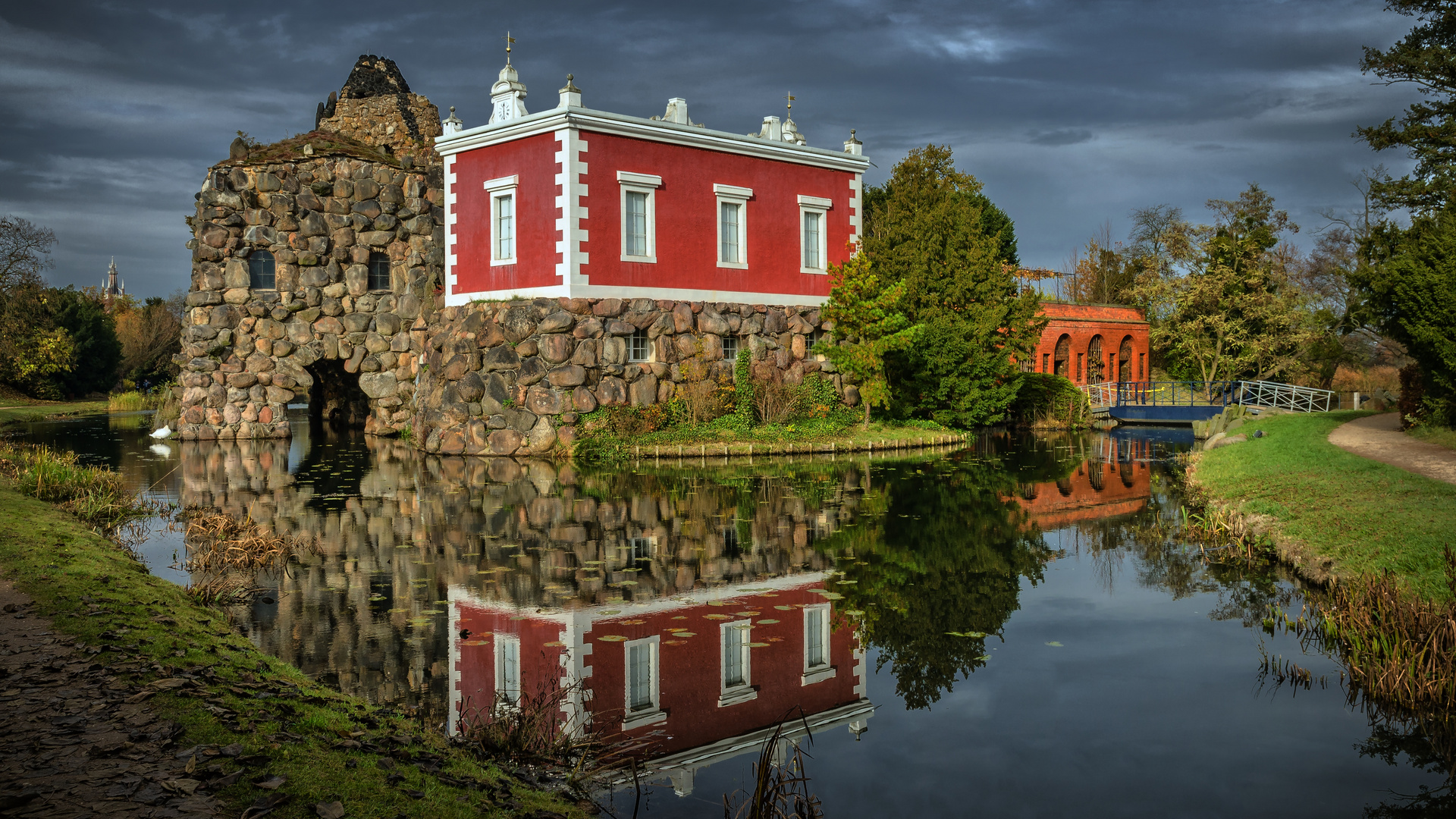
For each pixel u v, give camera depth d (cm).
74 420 4238
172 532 1411
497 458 2475
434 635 934
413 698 766
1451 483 1459
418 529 1468
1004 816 603
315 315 3139
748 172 2853
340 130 3469
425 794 527
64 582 930
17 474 1789
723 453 2536
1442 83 2897
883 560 1305
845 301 2847
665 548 1345
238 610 1011
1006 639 980
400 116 3481
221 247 3083
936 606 1094
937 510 1708
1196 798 629
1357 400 3828
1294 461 1872
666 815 594
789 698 818
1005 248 5722
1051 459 2678
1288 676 874
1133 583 1207
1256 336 4606
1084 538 1484
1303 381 4991
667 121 2664
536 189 2548
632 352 2634
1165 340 4888
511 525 1508
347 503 1714
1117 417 4422
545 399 2492
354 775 532
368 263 3194
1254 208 4647
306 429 3556
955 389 3341
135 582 994
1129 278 6912
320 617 989
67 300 6200
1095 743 725
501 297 2653
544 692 792
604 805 610
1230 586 1193
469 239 2738
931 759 698
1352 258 4772
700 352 2711
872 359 2833
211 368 3084
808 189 3002
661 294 2666
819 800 629
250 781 500
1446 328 2028
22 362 5294
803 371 2970
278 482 2002
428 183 3192
